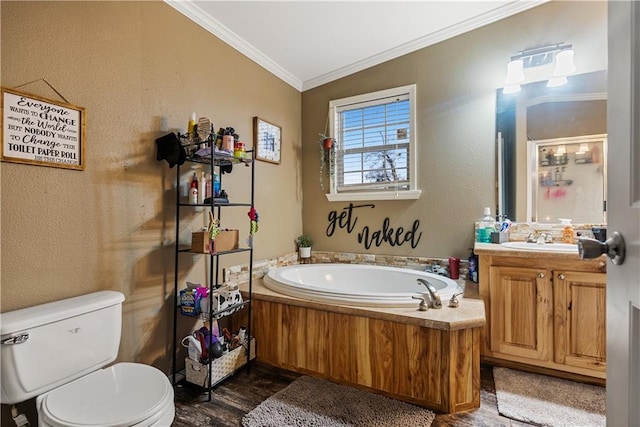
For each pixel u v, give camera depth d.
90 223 1.58
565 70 2.29
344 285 2.93
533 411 1.69
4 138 1.29
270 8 2.19
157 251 1.92
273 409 1.72
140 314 1.82
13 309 1.31
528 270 2.06
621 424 0.66
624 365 0.65
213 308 1.92
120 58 1.72
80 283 1.54
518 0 2.40
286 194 3.15
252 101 2.70
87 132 1.57
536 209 2.44
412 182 2.85
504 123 2.53
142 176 1.83
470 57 2.63
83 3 1.56
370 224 3.06
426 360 1.74
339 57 2.92
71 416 1.07
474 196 2.63
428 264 2.79
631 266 0.62
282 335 2.18
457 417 1.65
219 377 1.95
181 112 2.06
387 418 1.64
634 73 0.62
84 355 1.36
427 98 2.80
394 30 2.59
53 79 1.44
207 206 2.08
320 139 3.27
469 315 1.77
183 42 2.08
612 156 0.71
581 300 1.94
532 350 2.06
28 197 1.36
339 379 1.98
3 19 1.29
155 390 1.23
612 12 0.71
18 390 1.15
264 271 2.81
